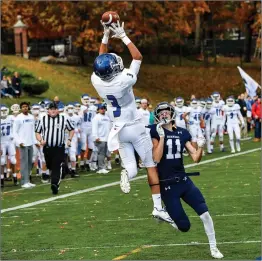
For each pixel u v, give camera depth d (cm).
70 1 9788
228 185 3891
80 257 2366
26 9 10306
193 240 2569
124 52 11206
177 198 2275
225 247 2430
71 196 3800
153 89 10512
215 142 6962
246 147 6250
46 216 3180
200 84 10844
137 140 2291
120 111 2277
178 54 12106
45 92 8681
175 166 2280
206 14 11812
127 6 9806
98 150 4934
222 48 13338
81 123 5122
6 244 2622
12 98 7781
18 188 4269
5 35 10994
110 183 4300
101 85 2255
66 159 4712
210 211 3100
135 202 3481
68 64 10456
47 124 3934
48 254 2431
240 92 10781
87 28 9856
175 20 10544
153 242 2561
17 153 4894
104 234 2733
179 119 5675
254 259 2252
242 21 11794
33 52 11556
